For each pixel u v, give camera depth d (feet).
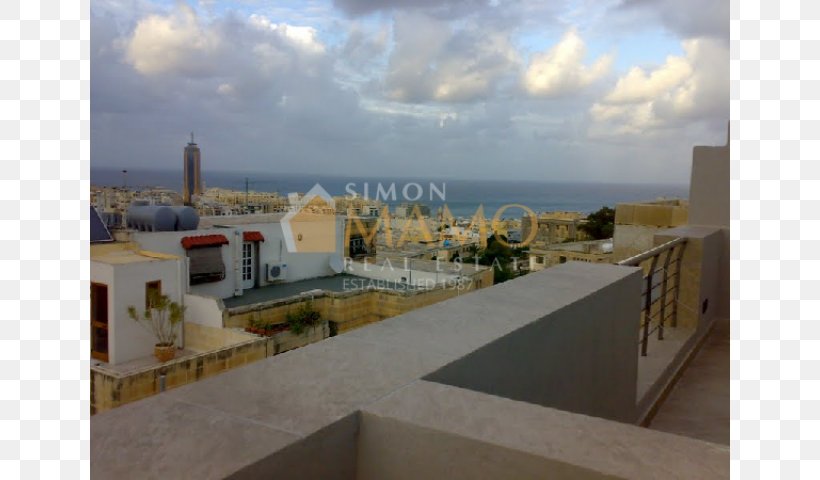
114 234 41.39
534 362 7.19
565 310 7.97
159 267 34.86
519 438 4.13
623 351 10.51
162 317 34.53
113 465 3.51
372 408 4.52
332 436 4.22
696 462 3.88
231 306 45.32
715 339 18.42
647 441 4.15
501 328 6.73
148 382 26.68
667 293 17.49
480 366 6.04
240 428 4.05
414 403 4.64
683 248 17.39
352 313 41.60
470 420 4.39
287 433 4.00
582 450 3.99
